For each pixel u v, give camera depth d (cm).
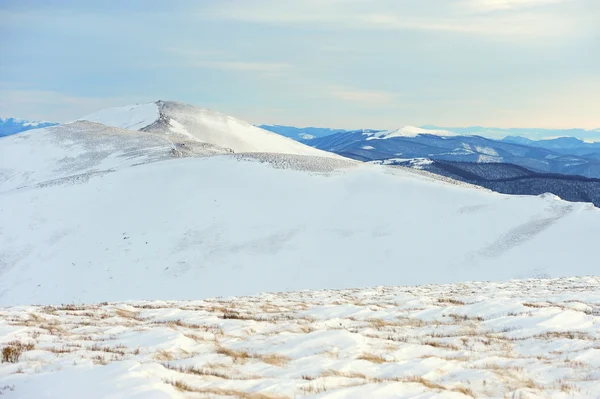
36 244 6569
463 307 2020
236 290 5378
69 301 5250
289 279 5625
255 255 6175
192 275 5756
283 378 997
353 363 1135
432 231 6694
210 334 1453
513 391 948
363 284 5462
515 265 5688
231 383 910
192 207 7431
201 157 10231
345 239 6569
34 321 1656
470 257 5962
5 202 7912
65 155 14038
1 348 1145
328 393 847
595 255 5634
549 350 1330
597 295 2355
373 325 1725
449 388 957
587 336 1476
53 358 1081
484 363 1195
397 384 923
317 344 1317
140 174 8738
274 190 8038
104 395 764
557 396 930
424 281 5494
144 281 5656
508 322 1698
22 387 811
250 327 1587
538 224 6675
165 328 1503
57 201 7806
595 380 1041
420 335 1552
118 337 1382
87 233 6806
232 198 7712
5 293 5531
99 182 8488
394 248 6275
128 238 6631
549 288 2933
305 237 6631
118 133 16262
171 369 1023
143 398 753
